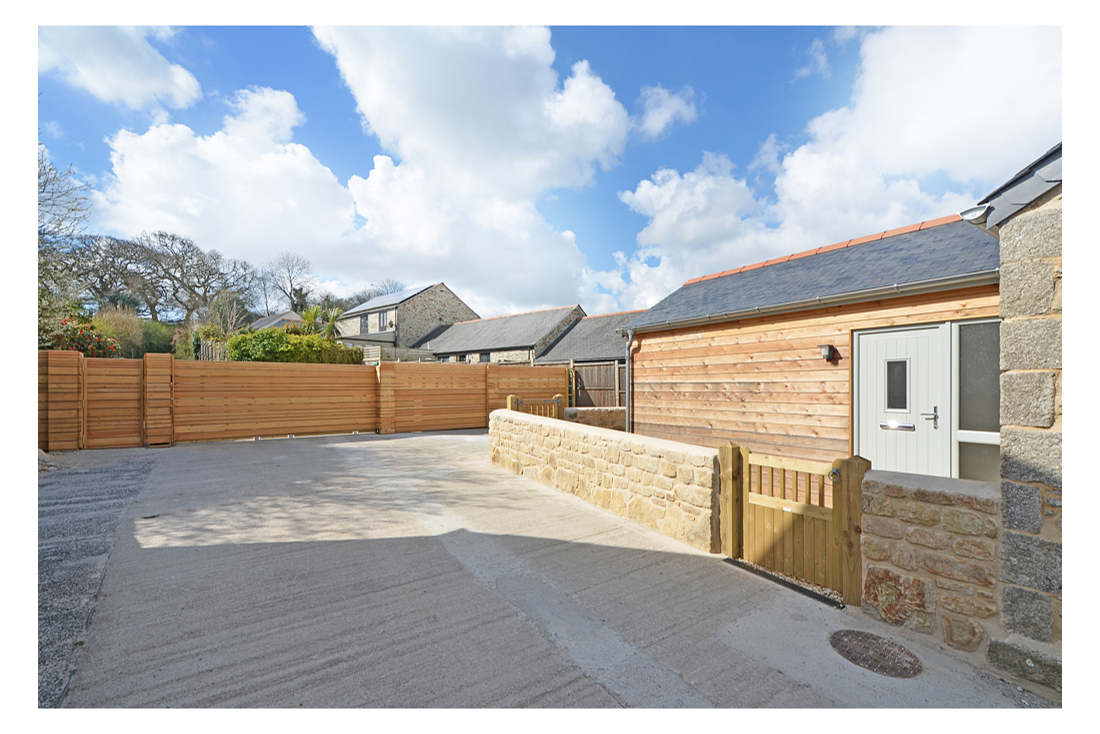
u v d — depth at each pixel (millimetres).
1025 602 2297
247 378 11352
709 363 7836
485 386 14492
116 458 8703
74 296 9898
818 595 3207
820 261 7645
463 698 2166
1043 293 2297
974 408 4965
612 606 3068
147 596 3176
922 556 2676
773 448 6840
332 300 51438
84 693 2164
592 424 11352
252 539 4352
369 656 2488
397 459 8773
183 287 36469
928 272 5266
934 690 2225
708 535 4008
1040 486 2271
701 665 2428
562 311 27219
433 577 3518
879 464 5699
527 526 4734
